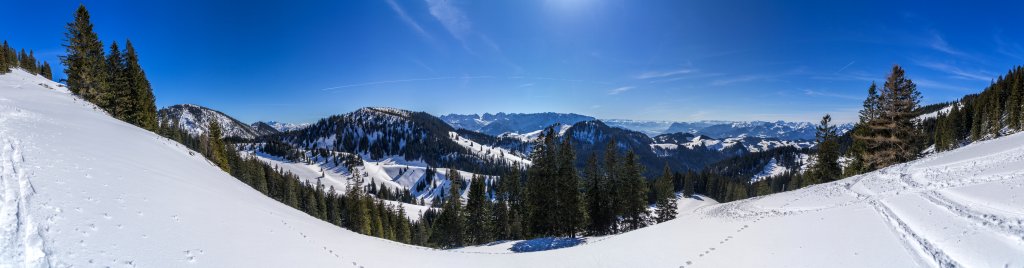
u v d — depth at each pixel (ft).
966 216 37.04
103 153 46.85
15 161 31.55
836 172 150.20
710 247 49.44
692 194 417.90
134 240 26.91
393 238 285.84
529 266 52.42
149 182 42.14
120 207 30.99
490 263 54.19
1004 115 273.13
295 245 43.06
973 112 309.42
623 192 146.72
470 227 179.52
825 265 35.73
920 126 127.65
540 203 130.21
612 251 56.03
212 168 89.04
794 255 39.81
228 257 31.94
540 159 130.00
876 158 128.77
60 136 46.98
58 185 29.73
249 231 41.39
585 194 148.97
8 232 21.38
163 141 93.45
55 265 20.49
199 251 30.37
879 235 39.60
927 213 41.42
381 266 45.01
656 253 51.11
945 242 33.06
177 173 56.49
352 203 248.11
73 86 147.23
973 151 69.92
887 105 126.41
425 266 49.37
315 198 332.60
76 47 146.72
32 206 24.88
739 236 52.47
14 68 218.18
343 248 50.34
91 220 26.53
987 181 47.09
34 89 112.78
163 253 27.27
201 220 37.47
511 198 184.65
